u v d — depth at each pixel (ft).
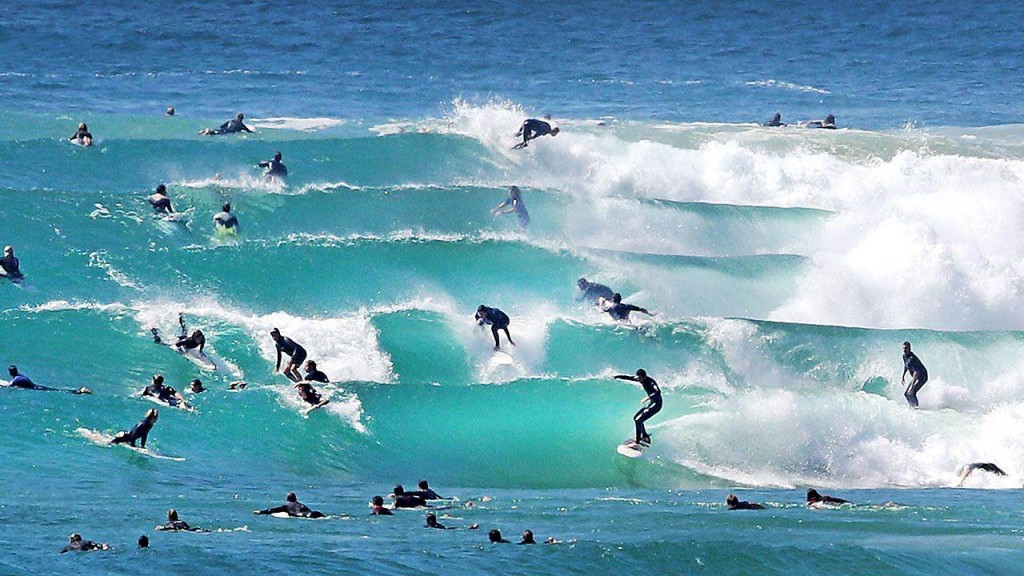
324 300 474.49
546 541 279.90
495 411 397.19
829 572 268.21
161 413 373.20
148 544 262.47
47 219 498.28
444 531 289.74
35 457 338.13
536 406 400.26
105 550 258.57
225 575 247.50
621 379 393.70
